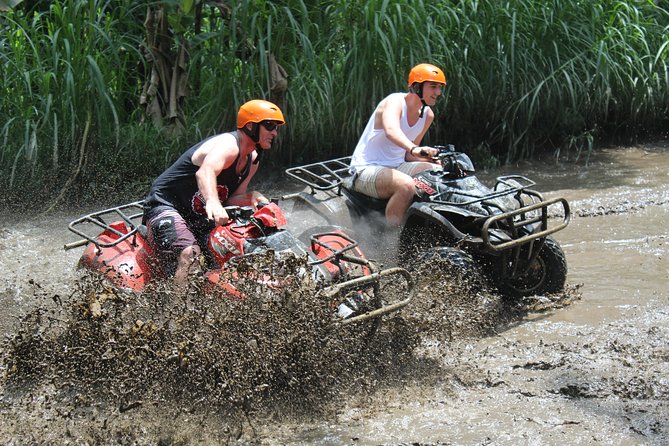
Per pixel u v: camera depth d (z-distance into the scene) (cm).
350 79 1009
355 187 677
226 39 1021
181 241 536
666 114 1189
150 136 977
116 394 455
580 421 431
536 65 1112
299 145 1026
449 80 1059
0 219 888
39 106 958
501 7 1092
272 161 1025
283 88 974
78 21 950
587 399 458
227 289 470
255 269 464
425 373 497
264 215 514
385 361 504
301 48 1033
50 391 479
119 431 429
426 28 1045
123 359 462
